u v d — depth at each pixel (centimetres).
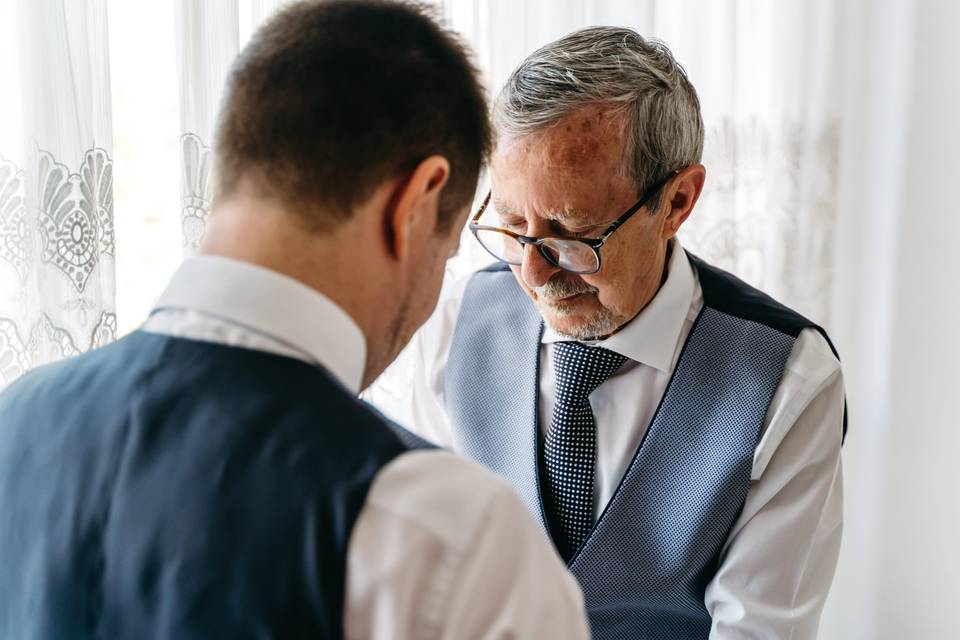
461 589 58
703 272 136
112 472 63
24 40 140
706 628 131
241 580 58
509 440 133
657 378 128
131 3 155
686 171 118
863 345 210
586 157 109
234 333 66
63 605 62
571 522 129
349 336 67
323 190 65
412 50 68
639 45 115
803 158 200
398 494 59
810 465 125
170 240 163
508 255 122
